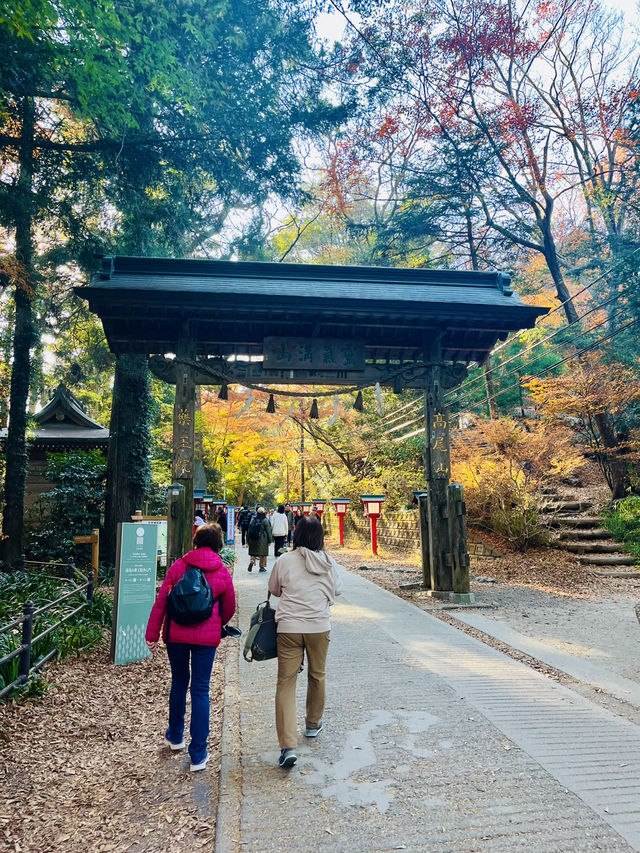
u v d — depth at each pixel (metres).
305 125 13.20
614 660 6.22
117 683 5.75
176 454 9.02
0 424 16.95
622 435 15.44
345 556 18.45
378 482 20.91
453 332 10.34
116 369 13.91
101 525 13.90
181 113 11.86
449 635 7.04
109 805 3.34
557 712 4.42
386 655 6.11
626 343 16.31
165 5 10.70
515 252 21.12
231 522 24.56
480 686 5.06
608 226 19.84
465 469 13.93
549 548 12.96
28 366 12.46
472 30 18.33
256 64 13.10
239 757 3.73
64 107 12.62
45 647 5.99
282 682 3.65
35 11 7.54
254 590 10.65
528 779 3.33
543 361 21.81
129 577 6.57
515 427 14.44
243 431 29.95
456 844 2.71
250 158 12.75
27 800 3.49
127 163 11.34
